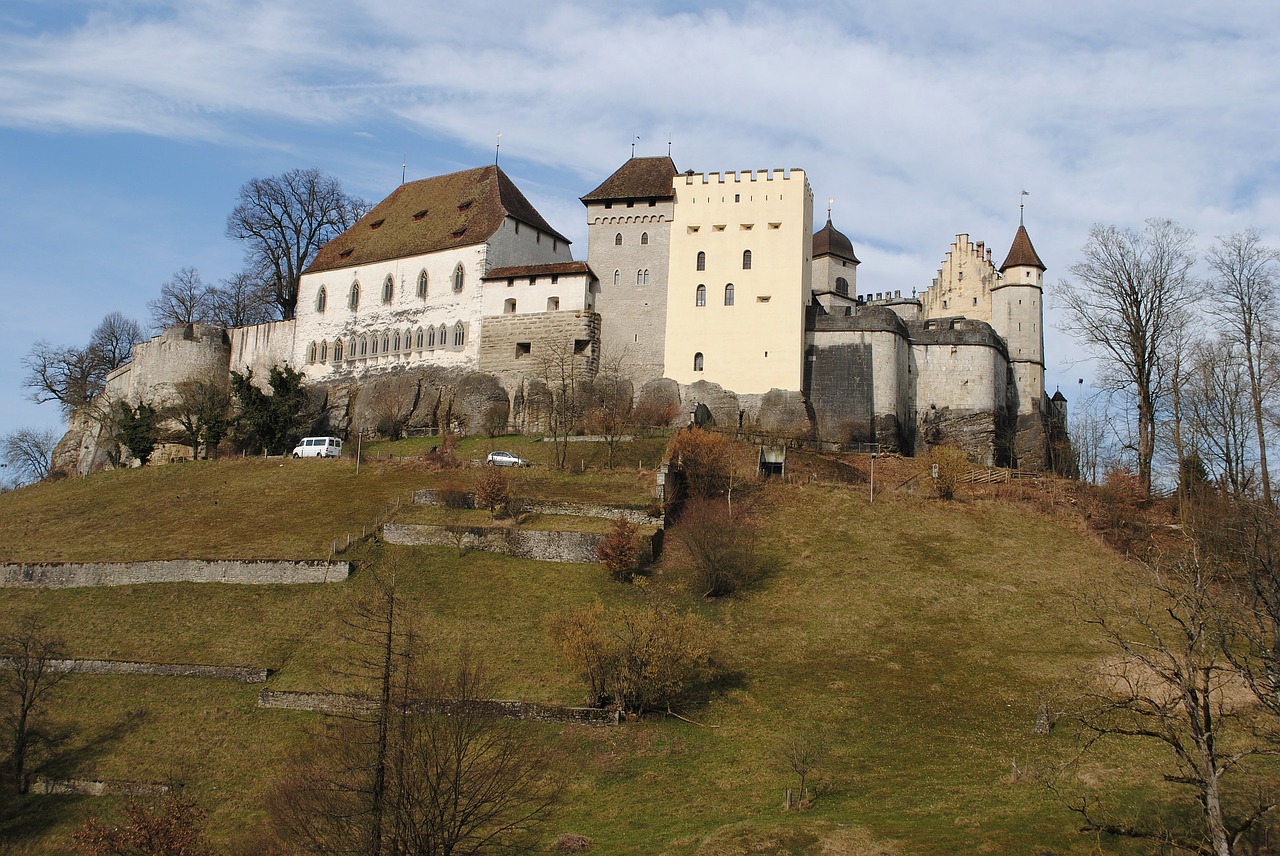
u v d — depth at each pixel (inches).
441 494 2723.9
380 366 4092.0
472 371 3880.4
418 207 4372.5
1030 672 1934.1
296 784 1425.9
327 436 3934.5
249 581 2379.4
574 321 3764.8
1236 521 1700.3
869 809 1503.4
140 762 1796.3
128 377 4596.5
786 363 3666.3
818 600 2258.9
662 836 1472.7
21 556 2637.8
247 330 4468.5
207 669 2044.8
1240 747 1509.6
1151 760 1542.8
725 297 3767.2
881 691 1897.1
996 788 1525.6
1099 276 2881.4
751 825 1465.3
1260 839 1258.0
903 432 3673.7
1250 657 1733.5
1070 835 1347.2
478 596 2285.9
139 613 2289.6
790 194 3782.0
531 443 3334.2
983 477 2997.0
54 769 1790.1
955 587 2297.0
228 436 3769.7
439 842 1307.8
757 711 1847.9
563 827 1525.6
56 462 4608.8
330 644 2107.5
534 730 1785.2
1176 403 2628.0
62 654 2128.4
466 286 3959.2
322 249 4483.3
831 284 4320.9
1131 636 2050.9
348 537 2527.1
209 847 1503.4
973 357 3782.0
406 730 1342.3
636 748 1739.7
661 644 1854.1
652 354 3779.5
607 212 3907.5
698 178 3858.3
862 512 2674.7
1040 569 2375.7
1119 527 2541.8
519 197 4256.9
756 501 2746.1
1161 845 1284.4
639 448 3164.4
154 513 2915.8
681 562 2421.3
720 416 3636.8
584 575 2373.3
